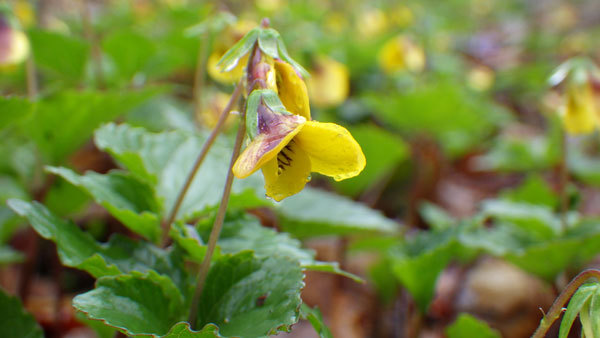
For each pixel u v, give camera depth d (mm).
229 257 174
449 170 512
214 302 172
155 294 171
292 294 165
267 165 149
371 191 413
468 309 318
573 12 1215
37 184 243
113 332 199
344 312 303
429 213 296
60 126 232
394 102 400
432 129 418
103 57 356
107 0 741
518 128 625
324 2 777
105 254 182
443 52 773
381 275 265
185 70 461
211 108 299
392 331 285
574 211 279
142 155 210
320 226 236
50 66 331
